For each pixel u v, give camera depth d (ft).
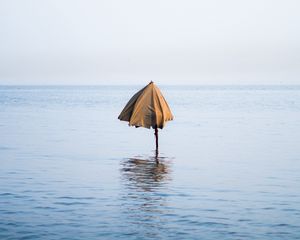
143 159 83.51
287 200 54.13
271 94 563.07
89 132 128.98
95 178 65.82
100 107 268.00
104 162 79.92
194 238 41.19
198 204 52.16
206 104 306.76
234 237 41.47
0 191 57.21
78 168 73.77
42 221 45.44
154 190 58.70
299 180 65.41
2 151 91.76
